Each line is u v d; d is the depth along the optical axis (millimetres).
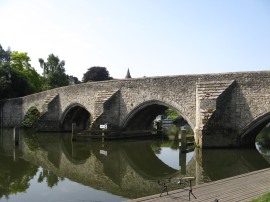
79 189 16766
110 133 36312
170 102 32031
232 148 27219
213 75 29047
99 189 16656
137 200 11773
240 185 13586
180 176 19156
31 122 53562
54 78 83688
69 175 20109
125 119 36531
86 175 20125
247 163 22203
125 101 36500
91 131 36250
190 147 29797
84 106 42938
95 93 40719
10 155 27312
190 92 30516
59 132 47938
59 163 24000
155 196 12258
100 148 31172
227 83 27984
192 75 30516
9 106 57875
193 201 11531
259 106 26703
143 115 38625
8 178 19344
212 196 12078
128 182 18203
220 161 22859
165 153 28688
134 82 35531
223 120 27203
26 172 20969
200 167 21203
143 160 25219
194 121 30062
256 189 12922
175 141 37719
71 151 29375
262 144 32312
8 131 50250
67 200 14852
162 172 20891
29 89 65000
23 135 43656
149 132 41531
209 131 26703
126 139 37875
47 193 16094
